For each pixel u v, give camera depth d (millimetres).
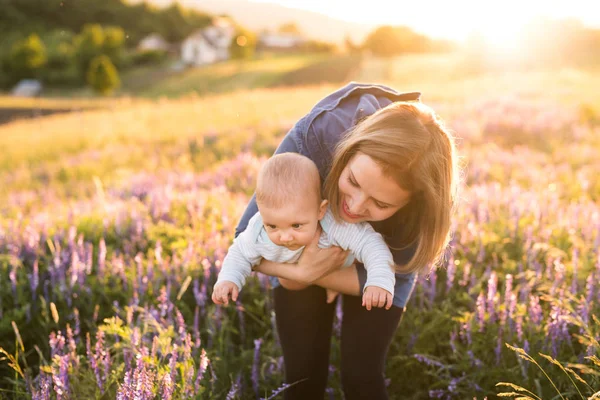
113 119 22750
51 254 4848
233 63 96938
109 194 8133
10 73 91062
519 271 4164
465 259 4402
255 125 16547
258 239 2658
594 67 49656
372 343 2781
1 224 5680
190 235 5133
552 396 3102
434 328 3693
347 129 2721
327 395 3498
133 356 3098
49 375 3014
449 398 3283
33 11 128625
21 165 14930
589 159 10164
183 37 142125
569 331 3516
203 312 3924
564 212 5664
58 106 41125
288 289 2957
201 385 3092
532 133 13070
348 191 2432
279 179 2414
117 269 4438
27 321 3941
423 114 2465
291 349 3004
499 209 5805
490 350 3453
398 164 2311
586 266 3947
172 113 22516
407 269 2684
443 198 2469
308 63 79000
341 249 2646
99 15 132875
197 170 11719
